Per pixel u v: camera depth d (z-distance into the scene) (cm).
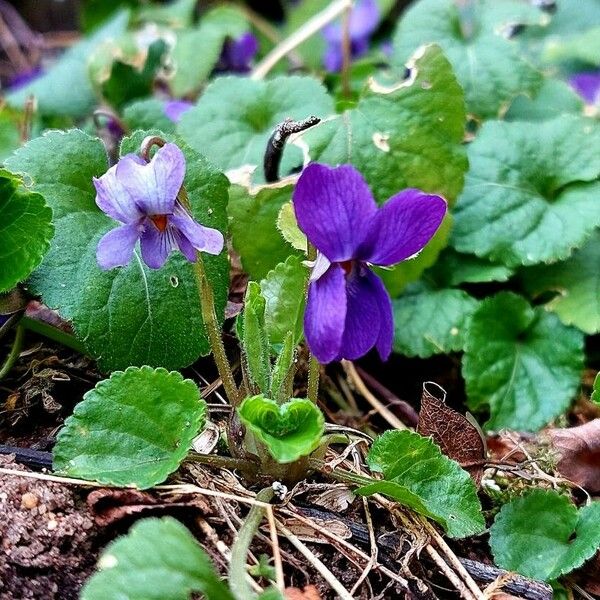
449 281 14
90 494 9
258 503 9
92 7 25
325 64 22
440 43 16
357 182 8
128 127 16
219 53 20
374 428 13
